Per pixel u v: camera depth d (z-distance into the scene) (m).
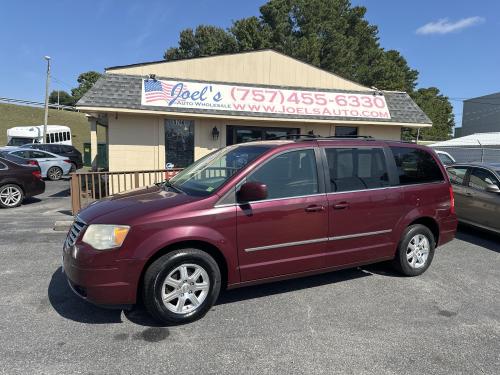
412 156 4.99
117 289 3.37
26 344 3.22
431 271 5.25
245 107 11.55
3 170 9.85
